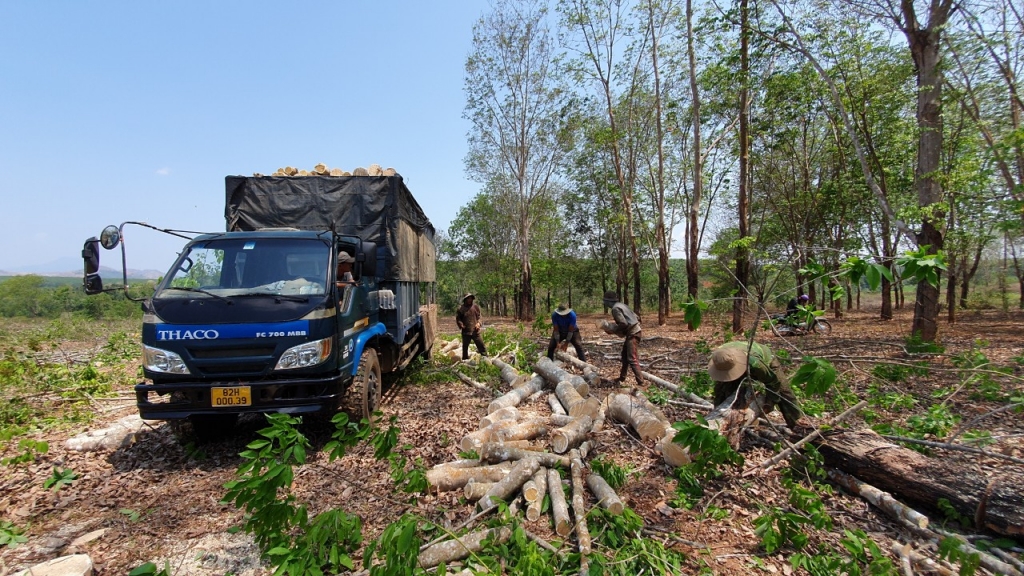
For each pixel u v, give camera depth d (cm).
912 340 970
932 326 1134
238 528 343
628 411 543
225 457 504
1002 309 2383
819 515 322
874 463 389
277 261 542
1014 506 318
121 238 473
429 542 324
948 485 350
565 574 287
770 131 1666
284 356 466
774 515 313
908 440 416
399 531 256
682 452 426
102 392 782
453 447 505
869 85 1409
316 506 386
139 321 1819
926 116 1082
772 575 297
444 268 4612
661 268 2109
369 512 375
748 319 1313
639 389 697
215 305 479
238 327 466
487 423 550
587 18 1841
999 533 321
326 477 443
